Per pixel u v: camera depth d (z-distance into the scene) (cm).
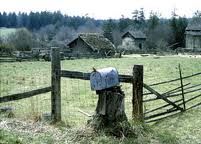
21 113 1134
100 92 855
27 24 18175
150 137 868
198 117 1203
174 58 5528
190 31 9075
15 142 739
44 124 914
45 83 2362
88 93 1906
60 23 17638
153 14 12156
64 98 1725
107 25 11919
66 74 972
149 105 1443
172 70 3300
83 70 3428
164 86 2130
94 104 1553
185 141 909
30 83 2353
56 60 976
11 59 4650
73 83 2364
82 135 820
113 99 846
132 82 970
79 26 17950
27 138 779
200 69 3372
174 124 1101
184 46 10131
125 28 13562
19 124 884
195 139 931
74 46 6706
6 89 2045
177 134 976
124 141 809
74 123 1036
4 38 8256
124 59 5375
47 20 17912
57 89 980
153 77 2736
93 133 825
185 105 1448
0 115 1019
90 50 6406
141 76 968
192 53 7300
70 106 1491
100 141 799
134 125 888
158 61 4759
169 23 11012
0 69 3422
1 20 18900
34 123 906
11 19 19000
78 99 1698
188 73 3020
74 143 786
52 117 981
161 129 1013
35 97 1659
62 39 12988
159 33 10494
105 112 845
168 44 10300
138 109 970
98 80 838
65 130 866
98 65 4075
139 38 10075
